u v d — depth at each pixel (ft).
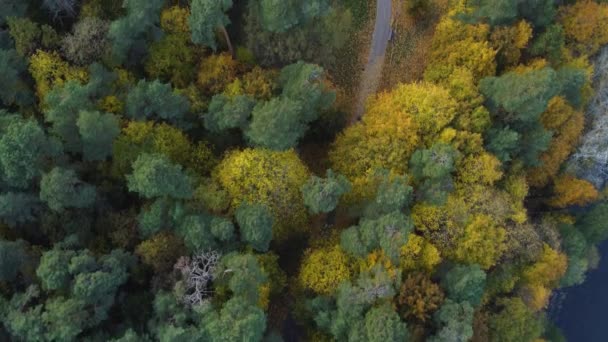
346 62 218.59
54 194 146.41
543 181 201.36
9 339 142.61
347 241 164.86
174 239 156.25
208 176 180.14
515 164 187.93
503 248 171.73
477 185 177.37
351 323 154.40
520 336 171.42
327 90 185.37
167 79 186.39
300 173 176.45
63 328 134.21
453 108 177.37
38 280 148.56
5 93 164.35
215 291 151.33
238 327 136.56
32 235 163.53
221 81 180.55
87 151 159.94
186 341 139.54
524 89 170.40
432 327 162.09
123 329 151.23
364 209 172.55
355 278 165.99
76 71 170.71
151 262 153.79
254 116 165.17
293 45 178.91
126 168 166.30
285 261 187.62
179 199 157.89
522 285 183.32
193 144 183.01
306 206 177.47
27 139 144.05
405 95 183.21
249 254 151.43
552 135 189.06
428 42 221.66
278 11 162.50
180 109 171.63
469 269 162.61
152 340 147.02
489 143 185.16
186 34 182.19
